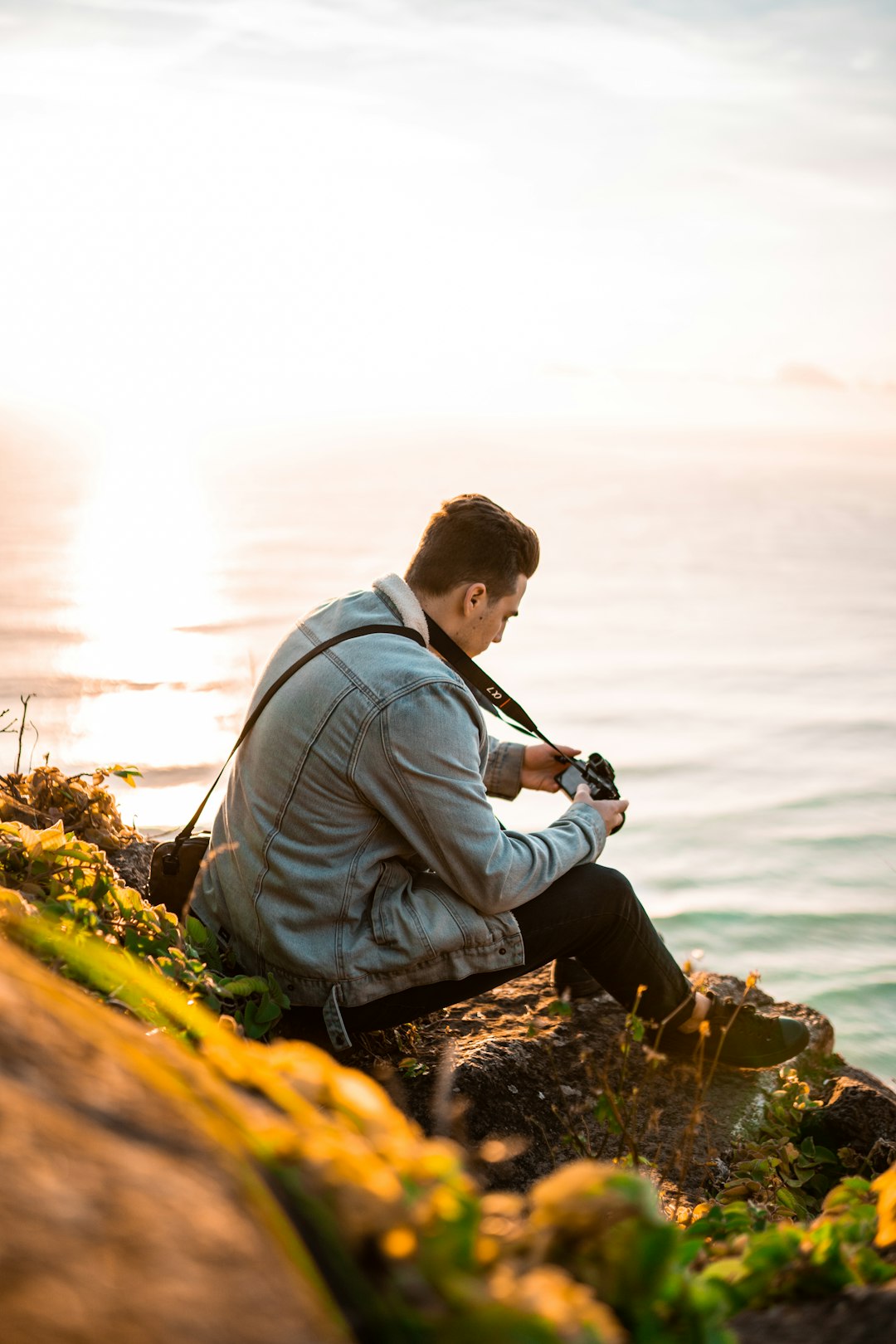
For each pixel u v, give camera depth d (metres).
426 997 2.70
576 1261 0.93
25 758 19.25
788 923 14.05
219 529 106.62
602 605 65.50
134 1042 0.93
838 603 69.12
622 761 28.83
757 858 18.36
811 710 37.19
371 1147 0.93
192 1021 1.05
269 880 2.66
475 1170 2.62
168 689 33.59
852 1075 3.53
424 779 2.56
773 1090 3.15
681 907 14.95
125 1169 0.75
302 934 2.64
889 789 25.47
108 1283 0.67
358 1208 0.83
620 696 39.75
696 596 70.62
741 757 29.42
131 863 3.29
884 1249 1.25
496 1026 3.24
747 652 50.12
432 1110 2.75
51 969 1.75
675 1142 2.88
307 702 2.62
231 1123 0.88
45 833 2.36
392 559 84.06
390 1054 2.97
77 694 32.12
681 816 21.59
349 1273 0.80
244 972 2.73
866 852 18.97
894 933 13.61
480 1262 0.83
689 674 44.41
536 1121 2.83
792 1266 1.20
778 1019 3.15
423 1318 0.77
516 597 2.90
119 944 2.24
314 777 2.60
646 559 92.44
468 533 2.81
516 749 3.30
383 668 2.60
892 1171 1.37
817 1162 2.91
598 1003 3.36
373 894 2.66
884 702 39.09
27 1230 0.67
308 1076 1.01
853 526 132.50
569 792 3.17
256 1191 0.80
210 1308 0.68
